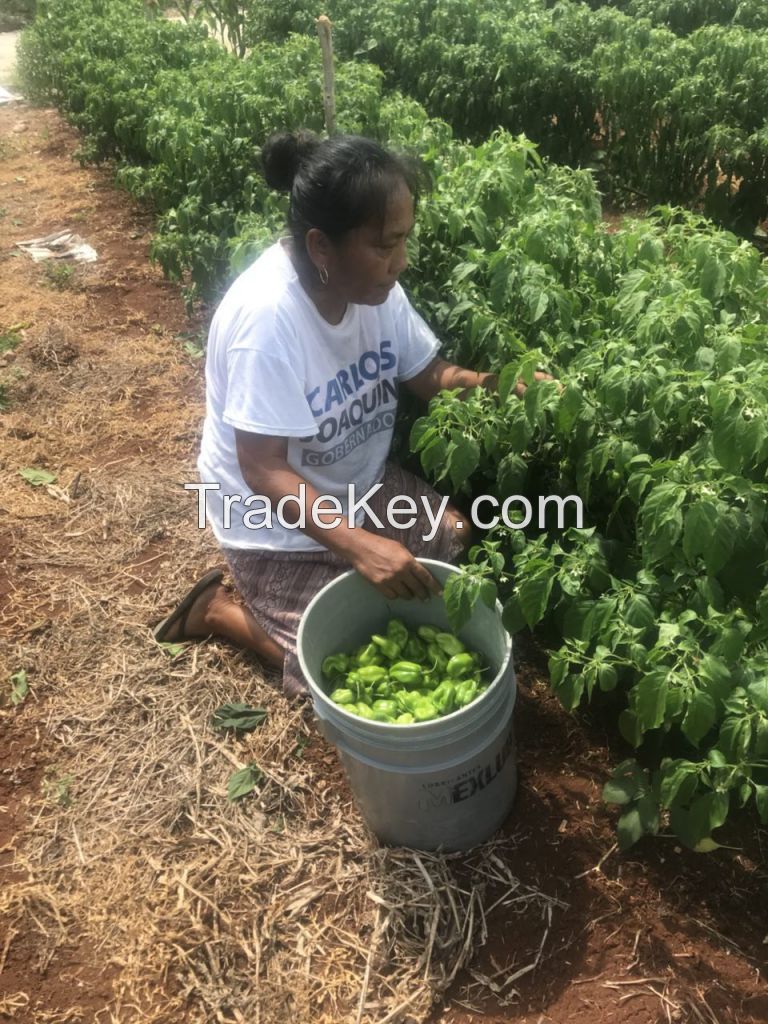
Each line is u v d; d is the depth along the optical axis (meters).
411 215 2.28
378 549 2.44
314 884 2.47
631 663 2.25
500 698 2.33
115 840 2.60
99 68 7.00
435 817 2.39
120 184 6.75
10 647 3.21
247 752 2.83
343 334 2.58
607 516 2.76
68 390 4.65
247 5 9.10
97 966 2.33
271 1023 2.20
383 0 7.24
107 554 3.63
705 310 2.44
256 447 2.52
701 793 2.48
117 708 2.98
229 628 3.08
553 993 2.23
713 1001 2.20
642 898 2.40
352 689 2.48
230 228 4.62
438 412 2.52
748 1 6.92
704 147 5.46
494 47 6.40
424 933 2.35
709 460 2.14
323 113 4.78
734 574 2.12
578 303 2.82
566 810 2.62
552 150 6.42
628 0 8.30
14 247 6.25
